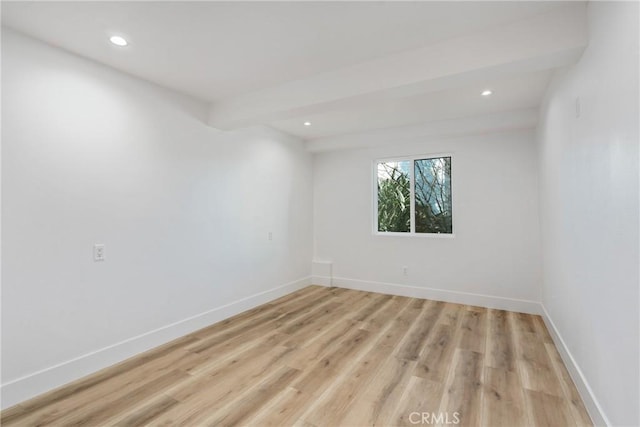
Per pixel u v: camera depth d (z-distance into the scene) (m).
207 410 1.96
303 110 2.96
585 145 1.92
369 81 2.52
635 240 1.31
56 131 2.24
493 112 3.72
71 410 1.96
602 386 1.70
